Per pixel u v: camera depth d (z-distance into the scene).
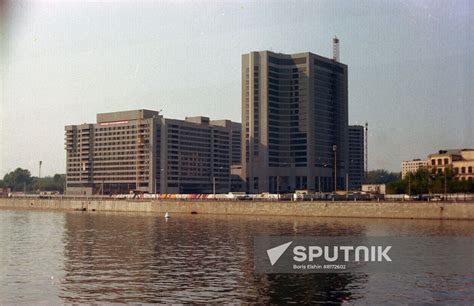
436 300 69.12
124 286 77.38
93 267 92.94
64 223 199.00
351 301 68.75
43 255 108.00
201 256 105.31
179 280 81.25
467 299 69.50
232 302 68.56
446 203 196.75
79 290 74.94
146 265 94.69
